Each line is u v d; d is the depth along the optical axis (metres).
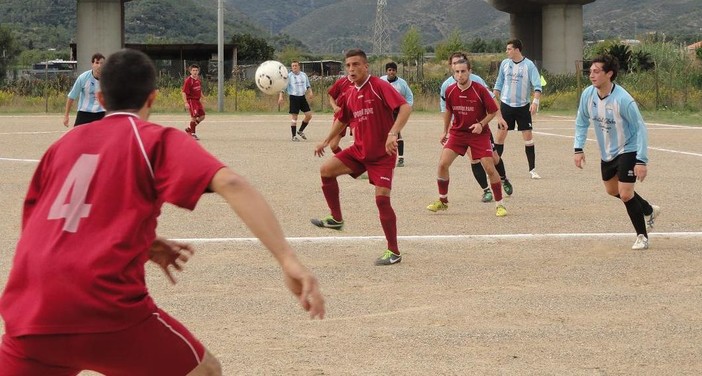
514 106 18.98
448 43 114.31
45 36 164.12
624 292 9.60
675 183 18.25
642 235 11.77
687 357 7.45
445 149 14.30
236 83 54.25
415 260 11.12
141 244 4.31
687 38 128.88
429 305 9.07
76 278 4.18
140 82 4.52
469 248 11.86
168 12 189.62
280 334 8.07
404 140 29.58
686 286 9.86
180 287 9.78
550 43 80.88
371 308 8.96
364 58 10.85
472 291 9.64
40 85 55.41
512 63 18.91
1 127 34.72
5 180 18.20
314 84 55.47
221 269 10.61
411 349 7.62
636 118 11.24
